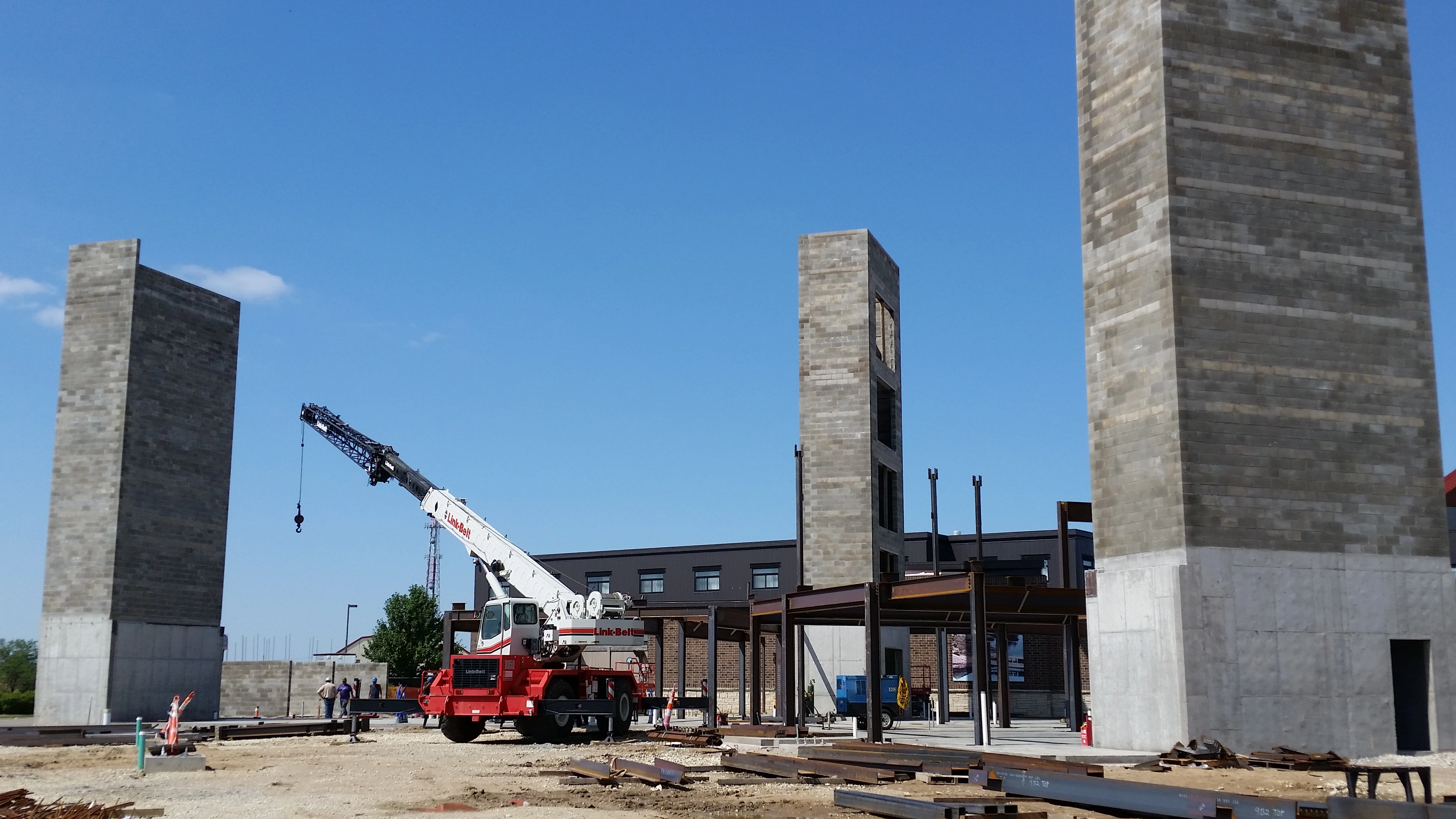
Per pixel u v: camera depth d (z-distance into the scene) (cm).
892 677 5384
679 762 3047
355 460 4669
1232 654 3064
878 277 6097
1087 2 3553
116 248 5700
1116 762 2919
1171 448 3131
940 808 1853
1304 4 3406
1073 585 7381
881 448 5950
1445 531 3294
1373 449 3272
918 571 7419
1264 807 1764
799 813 1997
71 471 5578
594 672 3959
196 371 5972
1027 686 6650
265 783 2597
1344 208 3350
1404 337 3350
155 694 5578
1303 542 3164
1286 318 3247
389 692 6844
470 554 4234
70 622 5444
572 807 2112
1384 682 3161
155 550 5653
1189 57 3291
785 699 3994
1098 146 3466
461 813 2017
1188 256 3194
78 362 5656
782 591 7988
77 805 1902
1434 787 2445
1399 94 3453
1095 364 3403
